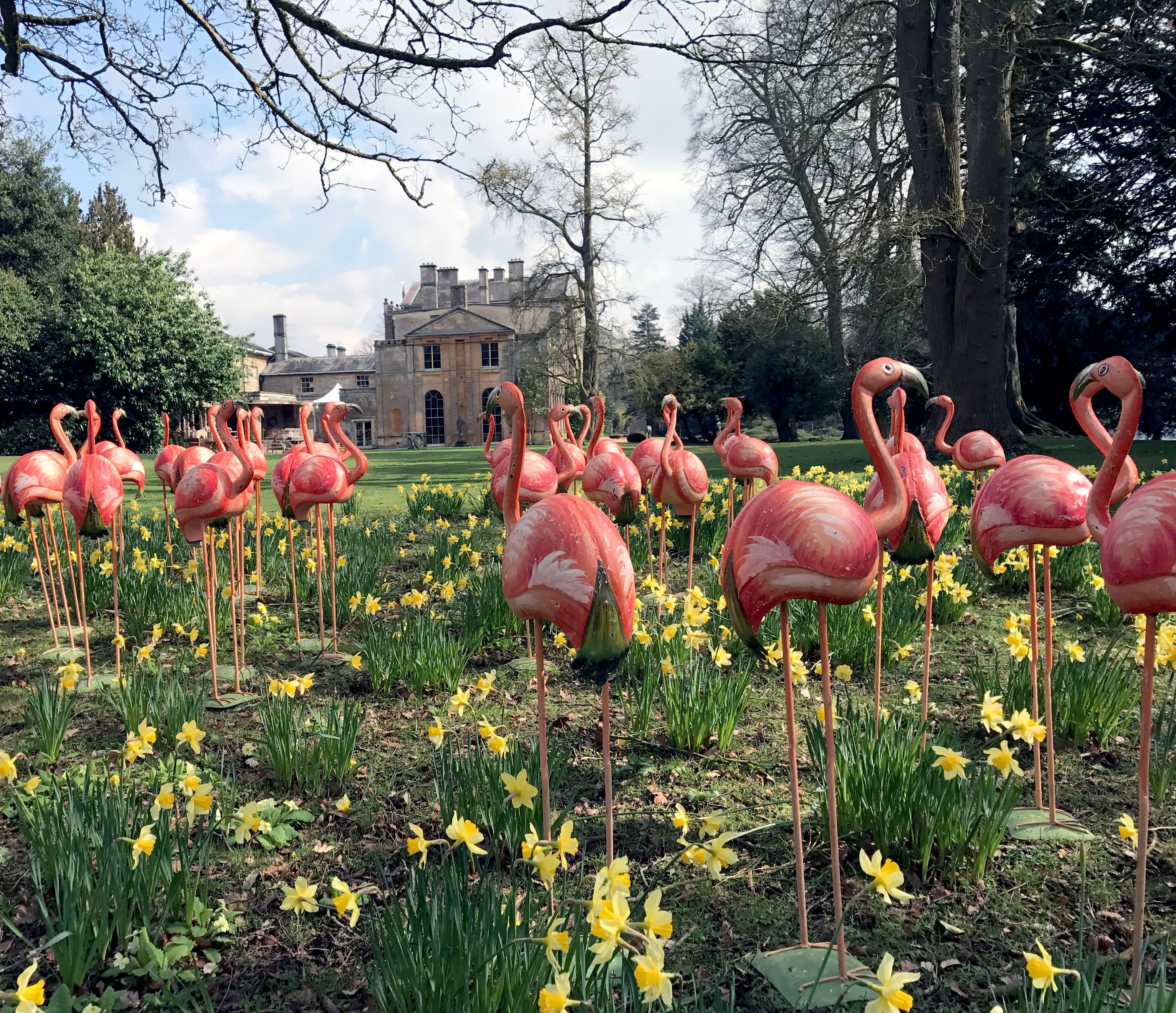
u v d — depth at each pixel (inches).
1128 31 651.5
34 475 235.3
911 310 847.1
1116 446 109.8
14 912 124.7
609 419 2559.1
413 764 177.5
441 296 2859.3
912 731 154.2
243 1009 107.3
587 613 108.3
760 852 140.1
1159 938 113.7
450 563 312.2
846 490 456.4
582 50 432.8
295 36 373.4
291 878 136.9
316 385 3034.0
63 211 1606.8
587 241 1423.5
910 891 125.9
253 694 220.1
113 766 173.5
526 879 124.5
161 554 348.8
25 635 276.8
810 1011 101.0
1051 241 832.9
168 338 1414.9
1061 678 177.8
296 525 398.6
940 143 687.1
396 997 90.8
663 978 75.0
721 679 185.9
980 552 145.3
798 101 746.8
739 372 1745.8
